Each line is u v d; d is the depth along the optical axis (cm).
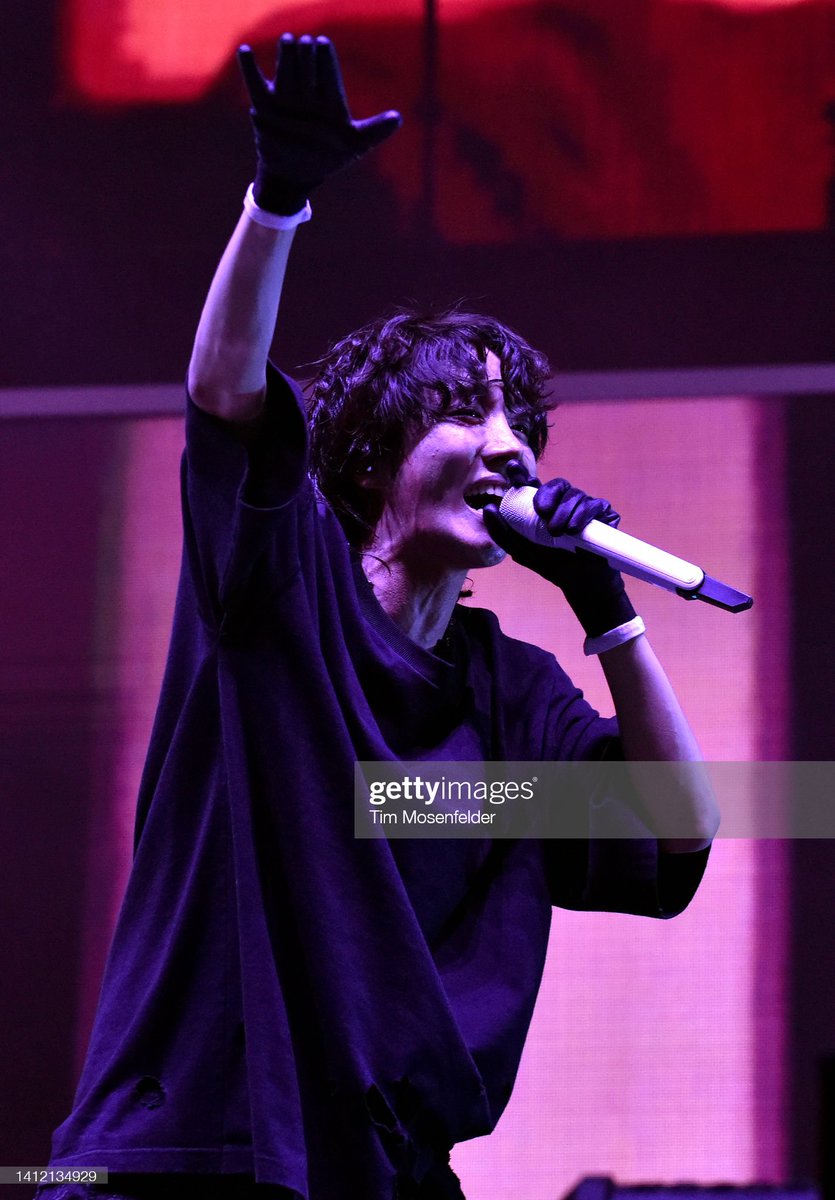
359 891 307
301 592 315
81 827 833
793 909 780
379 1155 294
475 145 859
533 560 344
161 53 888
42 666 854
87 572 862
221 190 879
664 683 361
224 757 310
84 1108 296
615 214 851
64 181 887
